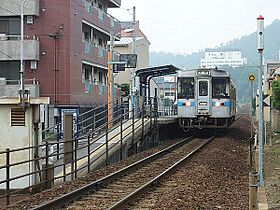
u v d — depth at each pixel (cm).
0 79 5044
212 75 4322
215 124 4369
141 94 5000
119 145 2975
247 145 4169
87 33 6012
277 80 5341
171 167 2411
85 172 2416
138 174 2392
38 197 1791
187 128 4588
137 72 4888
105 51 6400
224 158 3053
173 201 1681
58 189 1948
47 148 1984
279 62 8862
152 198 1780
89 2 5869
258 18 2073
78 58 5353
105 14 6388
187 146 3791
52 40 5106
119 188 2017
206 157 3020
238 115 10194
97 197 1817
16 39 5112
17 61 5106
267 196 1880
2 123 2061
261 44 2083
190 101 4341
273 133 4878
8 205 1662
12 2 5044
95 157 2670
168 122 4316
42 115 2392
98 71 6462
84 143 3319
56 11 5106
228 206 1653
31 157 2055
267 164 2886
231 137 4709
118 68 5069
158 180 2091
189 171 2439
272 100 5106
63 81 5100
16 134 2061
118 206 1556
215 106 4316
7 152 1653
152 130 3950
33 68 5088
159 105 5803
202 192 1892
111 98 4431
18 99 2030
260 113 2144
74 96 5200
